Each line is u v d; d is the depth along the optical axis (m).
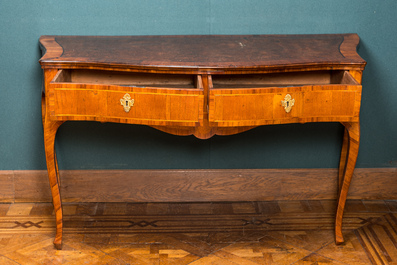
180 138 3.36
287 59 2.69
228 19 3.19
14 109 3.28
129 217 3.25
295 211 3.35
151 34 3.20
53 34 3.16
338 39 3.11
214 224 3.18
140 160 3.40
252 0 3.16
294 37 3.16
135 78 2.93
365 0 3.18
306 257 2.85
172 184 3.43
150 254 2.85
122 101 2.46
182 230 3.11
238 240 3.01
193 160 3.41
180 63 2.59
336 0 3.18
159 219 3.23
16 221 3.19
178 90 2.42
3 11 3.10
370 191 3.53
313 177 3.47
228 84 2.96
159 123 2.48
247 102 2.45
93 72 2.90
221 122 2.46
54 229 3.11
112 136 3.34
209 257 2.84
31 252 2.87
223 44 2.99
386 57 3.30
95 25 3.16
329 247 2.96
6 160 3.37
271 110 2.48
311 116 2.55
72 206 3.38
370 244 2.99
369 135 3.45
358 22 3.23
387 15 3.21
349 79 2.66
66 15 3.13
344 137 3.32
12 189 3.41
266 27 3.22
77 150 3.36
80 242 2.97
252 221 3.22
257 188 3.47
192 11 3.16
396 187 3.53
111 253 2.86
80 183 3.40
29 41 3.16
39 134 3.34
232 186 3.46
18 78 3.22
